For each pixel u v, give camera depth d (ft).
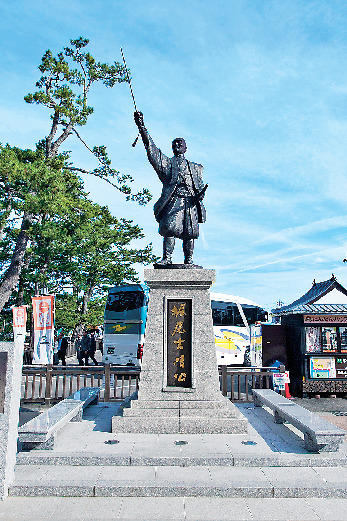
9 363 17.87
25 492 17.07
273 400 28.91
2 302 69.51
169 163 29.45
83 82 76.89
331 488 17.06
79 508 15.97
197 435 23.63
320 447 20.80
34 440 20.26
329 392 43.52
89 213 82.64
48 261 80.28
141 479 17.75
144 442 22.25
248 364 73.31
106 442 22.24
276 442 22.56
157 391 25.41
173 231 28.58
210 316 26.58
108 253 103.45
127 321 62.23
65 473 18.62
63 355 70.13
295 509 15.97
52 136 76.18
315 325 44.27
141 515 15.43
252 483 17.38
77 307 92.17
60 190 67.26
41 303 48.83
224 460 19.63
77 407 26.78
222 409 24.71
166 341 26.27
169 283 26.86
